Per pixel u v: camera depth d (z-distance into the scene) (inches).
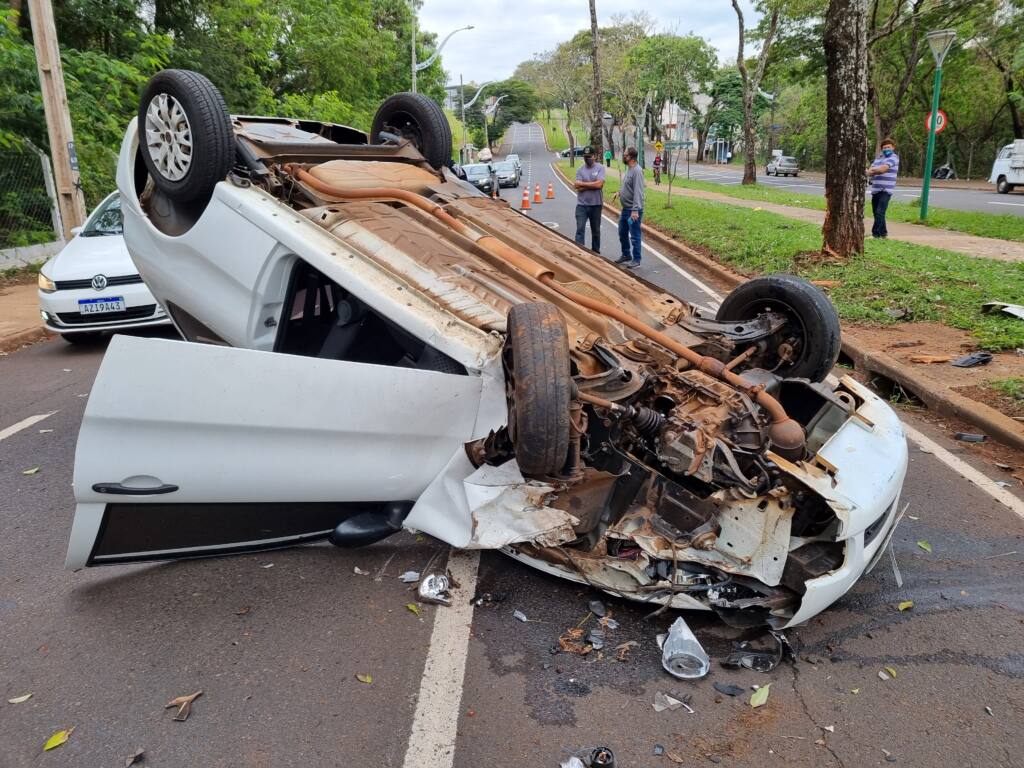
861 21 421.7
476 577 144.9
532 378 118.6
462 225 175.9
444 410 132.5
